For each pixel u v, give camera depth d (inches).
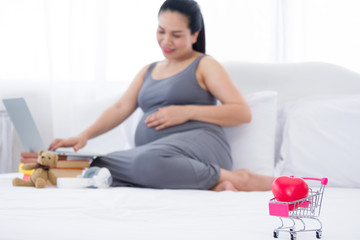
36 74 109.6
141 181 62.8
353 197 54.1
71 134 106.8
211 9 105.8
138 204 45.4
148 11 108.6
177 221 37.4
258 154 80.1
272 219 38.4
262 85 93.0
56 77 107.1
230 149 77.4
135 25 108.7
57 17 107.3
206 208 44.0
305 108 78.3
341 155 70.9
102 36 106.7
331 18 102.6
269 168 79.7
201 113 73.4
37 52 109.3
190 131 71.7
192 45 82.2
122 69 109.1
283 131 82.3
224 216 40.1
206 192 57.9
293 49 104.0
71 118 107.0
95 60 107.1
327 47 102.8
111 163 65.5
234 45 105.6
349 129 72.2
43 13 109.0
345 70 91.5
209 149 70.8
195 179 62.9
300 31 104.0
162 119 72.7
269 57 104.9
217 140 73.4
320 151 72.6
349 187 69.8
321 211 42.8
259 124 81.7
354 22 101.4
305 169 72.6
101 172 61.3
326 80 91.1
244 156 80.0
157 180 61.9
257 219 38.4
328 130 73.6
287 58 103.7
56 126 106.9
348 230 34.2
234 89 76.6
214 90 76.8
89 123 93.0
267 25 104.9
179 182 62.3
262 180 66.5
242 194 55.6
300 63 93.5
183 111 72.9
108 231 32.6
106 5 107.1
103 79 106.7
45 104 109.8
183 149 67.2
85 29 108.1
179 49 77.8
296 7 104.2
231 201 48.7
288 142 77.0
